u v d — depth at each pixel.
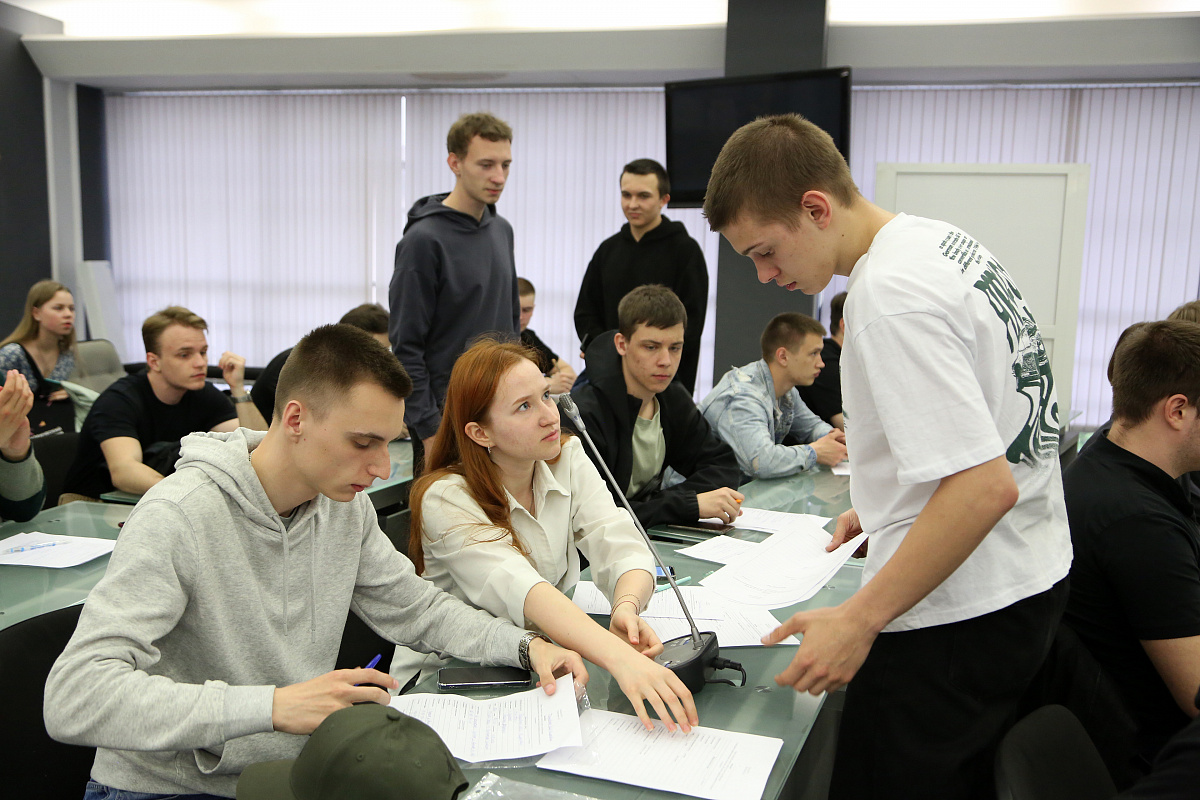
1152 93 5.32
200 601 1.17
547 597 1.32
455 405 1.49
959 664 1.12
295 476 1.22
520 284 4.60
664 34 5.22
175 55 6.00
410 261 2.67
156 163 6.86
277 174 6.67
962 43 4.94
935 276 1.04
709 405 2.89
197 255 6.88
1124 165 5.41
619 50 5.36
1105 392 5.61
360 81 6.13
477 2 5.66
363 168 6.53
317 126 6.56
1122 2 5.00
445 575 1.49
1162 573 1.42
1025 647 1.13
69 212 6.64
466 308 2.80
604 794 0.94
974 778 1.15
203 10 6.09
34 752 1.19
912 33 4.95
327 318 6.73
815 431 3.29
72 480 2.78
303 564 1.29
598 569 1.55
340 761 0.76
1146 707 1.51
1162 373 1.48
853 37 5.05
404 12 5.93
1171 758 0.76
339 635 1.35
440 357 2.80
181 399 2.95
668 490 2.17
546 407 1.47
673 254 3.82
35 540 1.95
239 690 1.04
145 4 6.03
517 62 5.55
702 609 1.47
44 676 1.22
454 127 2.70
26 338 4.38
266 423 3.38
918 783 1.15
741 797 0.93
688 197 4.63
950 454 0.98
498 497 1.50
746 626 1.40
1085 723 1.43
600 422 2.30
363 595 1.41
